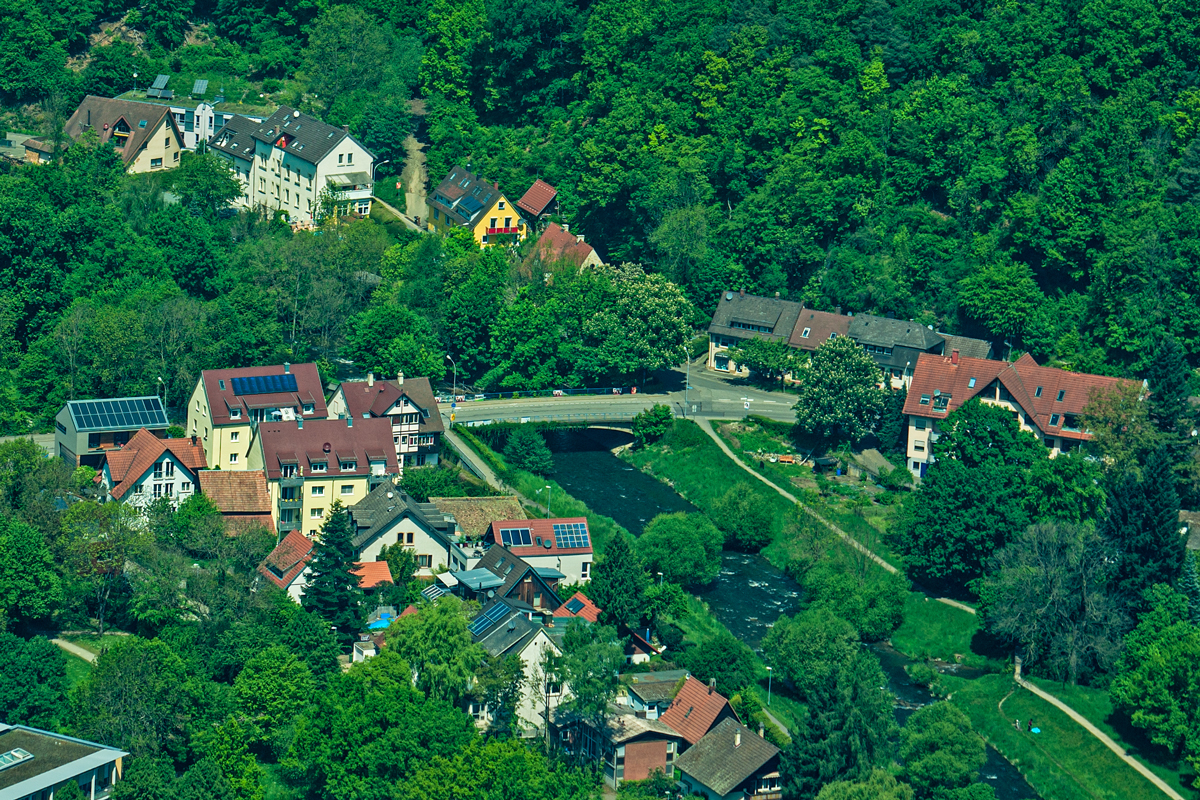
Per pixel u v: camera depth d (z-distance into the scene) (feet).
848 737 593.42
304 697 607.78
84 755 542.16
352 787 571.28
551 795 558.15
